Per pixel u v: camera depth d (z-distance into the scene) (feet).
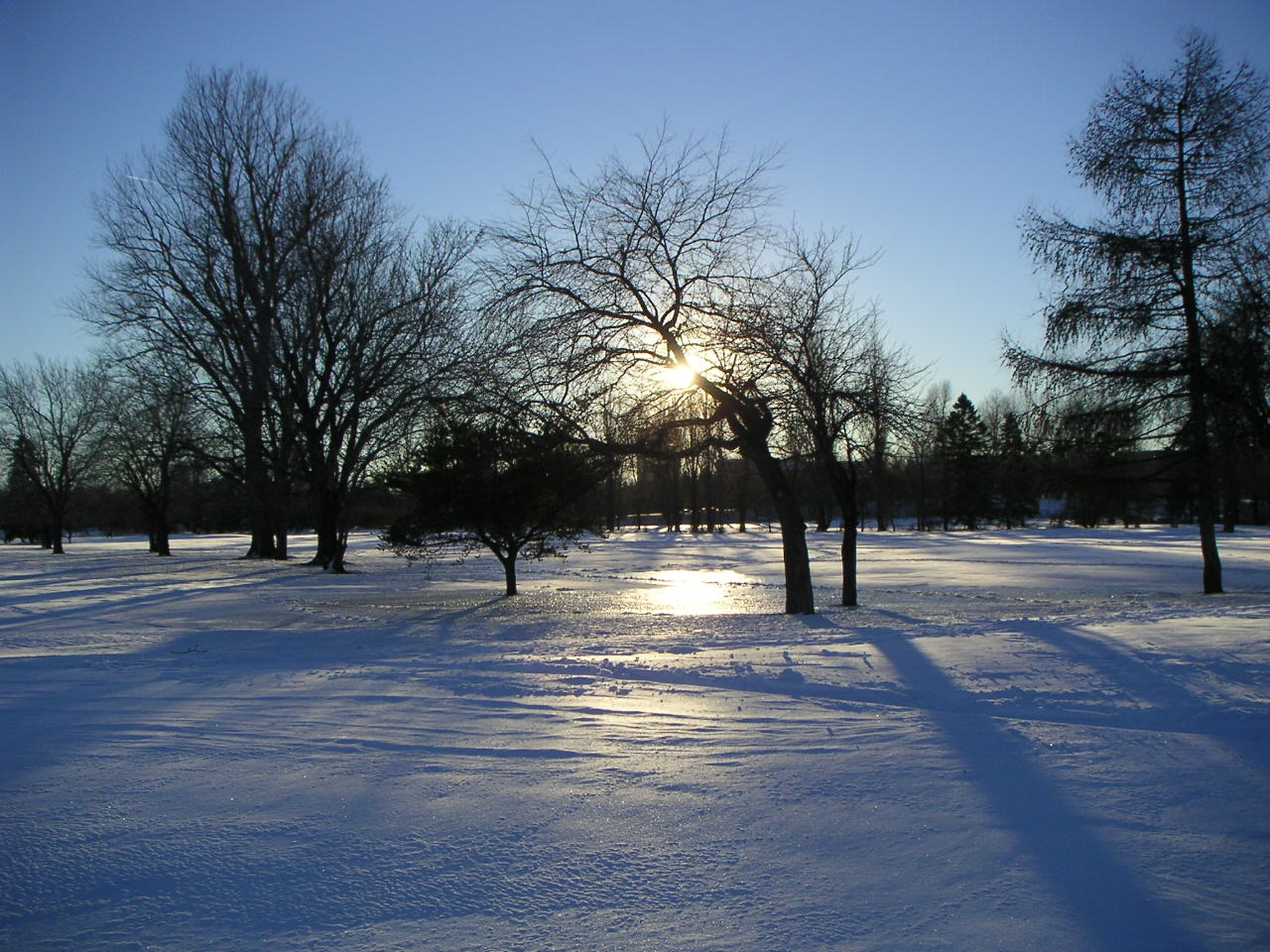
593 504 91.45
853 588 70.79
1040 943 13.20
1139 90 72.64
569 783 20.68
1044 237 73.10
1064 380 73.61
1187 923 13.79
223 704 29.63
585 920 14.07
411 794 20.04
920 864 16.05
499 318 61.52
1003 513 281.74
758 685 31.63
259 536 162.71
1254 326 61.00
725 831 17.69
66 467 207.92
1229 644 35.65
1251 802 19.01
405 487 81.56
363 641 49.52
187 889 15.38
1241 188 69.41
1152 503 82.58
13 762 22.95
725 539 233.76
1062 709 27.45
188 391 126.21
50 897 15.11
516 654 40.60
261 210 123.03
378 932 13.78
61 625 61.67
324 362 124.26
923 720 26.30
